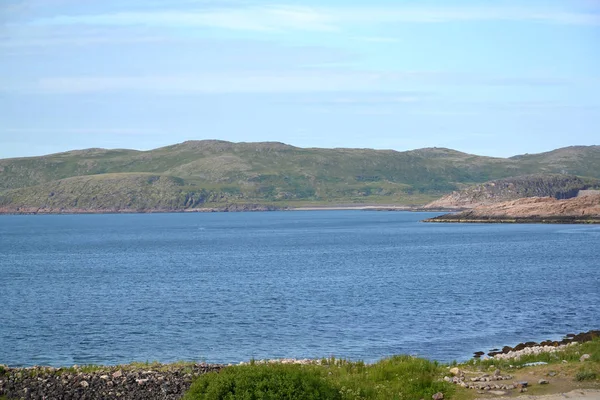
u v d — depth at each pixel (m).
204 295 83.38
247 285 93.94
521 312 67.12
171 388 31.45
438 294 81.62
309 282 96.94
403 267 120.19
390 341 53.72
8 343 54.88
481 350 49.72
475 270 113.31
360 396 28.66
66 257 156.38
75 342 55.09
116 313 69.62
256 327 60.66
